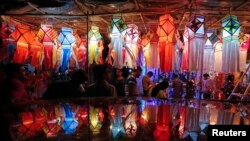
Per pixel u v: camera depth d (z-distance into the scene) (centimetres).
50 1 645
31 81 848
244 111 223
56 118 176
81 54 1005
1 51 738
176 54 857
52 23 925
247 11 688
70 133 128
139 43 930
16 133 127
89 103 269
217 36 908
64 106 242
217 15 753
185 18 806
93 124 155
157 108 238
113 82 731
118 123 159
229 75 929
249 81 873
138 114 201
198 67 712
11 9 702
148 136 123
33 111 202
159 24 707
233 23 710
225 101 310
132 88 779
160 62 711
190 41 711
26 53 834
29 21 905
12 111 194
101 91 444
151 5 666
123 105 258
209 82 927
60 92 430
